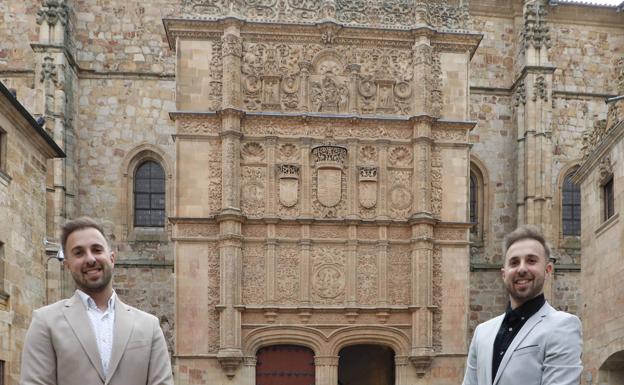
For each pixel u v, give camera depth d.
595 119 51.81
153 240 47.78
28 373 7.89
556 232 50.16
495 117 51.72
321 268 38.84
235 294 37.69
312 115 39.53
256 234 38.88
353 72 40.31
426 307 38.28
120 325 8.23
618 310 29.11
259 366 38.09
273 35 40.31
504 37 52.59
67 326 8.05
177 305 37.84
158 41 49.91
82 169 48.25
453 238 39.78
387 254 39.25
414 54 40.84
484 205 50.69
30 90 47.50
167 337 46.41
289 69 40.34
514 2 52.38
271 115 39.38
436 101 41.03
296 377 38.19
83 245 8.15
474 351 8.09
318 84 40.31
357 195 39.53
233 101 39.31
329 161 39.44
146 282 46.94
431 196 39.94
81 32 49.50
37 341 8.00
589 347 32.59
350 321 38.47
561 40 53.09
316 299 38.62
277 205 39.12
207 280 38.22
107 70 49.28
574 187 51.31
